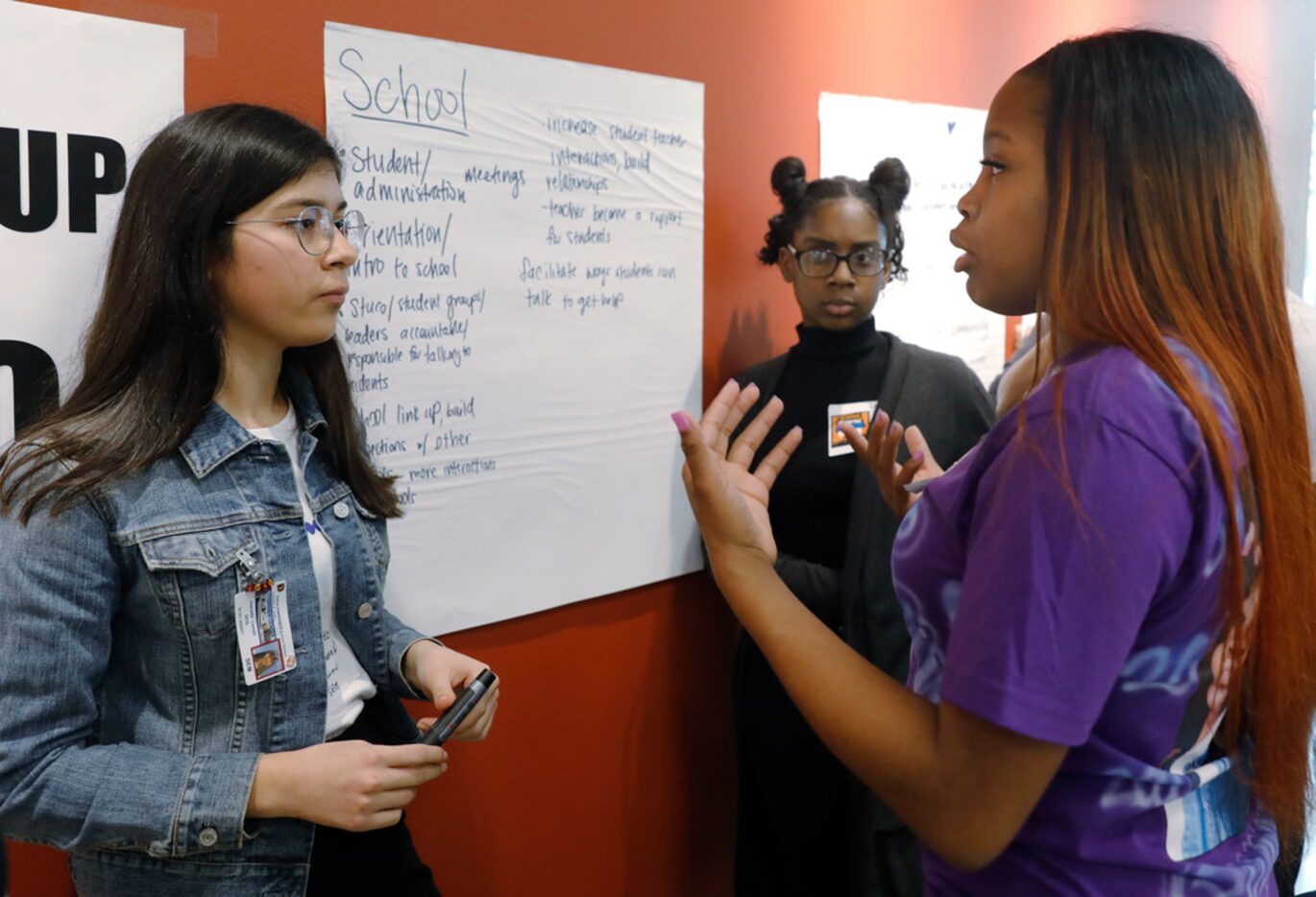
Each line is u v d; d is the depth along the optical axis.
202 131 1.19
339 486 1.36
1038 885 0.89
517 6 1.85
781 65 2.38
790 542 2.20
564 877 2.11
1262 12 4.01
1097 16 3.34
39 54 1.32
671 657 2.30
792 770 2.13
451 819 1.90
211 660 1.17
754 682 2.19
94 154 1.38
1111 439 0.77
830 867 2.16
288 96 1.57
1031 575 0.77
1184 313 0.84
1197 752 0.90
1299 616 0.88
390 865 1.36
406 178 1.71
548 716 2.05
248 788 1.11
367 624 1.37
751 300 2.40
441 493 1.81
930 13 2.76
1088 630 0.76
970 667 0.79
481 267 1.83
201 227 1.17
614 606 2.16
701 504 1.00
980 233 0.95
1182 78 0.86
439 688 1.33
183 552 1.14
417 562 1.78
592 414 2.05
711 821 2.42
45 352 1.36
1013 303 0.98
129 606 1.15
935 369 2.19
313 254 1.23
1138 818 0.87
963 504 0.91
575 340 2.00
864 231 2.14
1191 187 0.84
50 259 1.35
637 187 2.09
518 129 1.86
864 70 2.60
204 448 1.19
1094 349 0.84
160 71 1.43
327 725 1.30
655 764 2.28
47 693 1.07
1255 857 0.93
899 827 2.04
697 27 2.19
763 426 1.19
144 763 1.11
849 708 0.89
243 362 1.26
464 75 1.77
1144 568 0.77
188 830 1.09
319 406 1.37
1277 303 0.88
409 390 1.74
